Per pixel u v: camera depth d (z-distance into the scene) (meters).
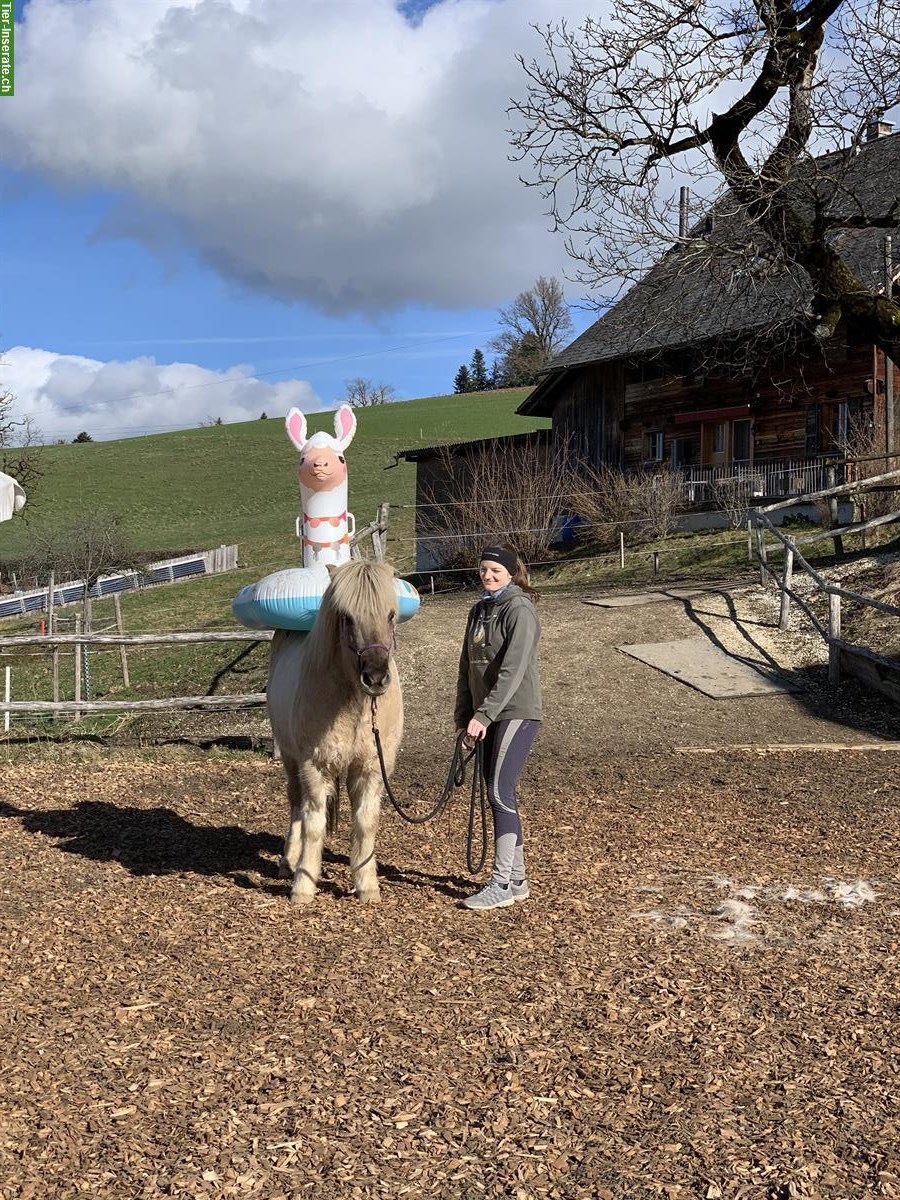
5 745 12.16
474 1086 3.72
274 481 56.81
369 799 5.83
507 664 5.58
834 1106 3.58
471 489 27.48
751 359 19.75
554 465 27.02
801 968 4.79
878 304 15.01
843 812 7.78
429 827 7.66
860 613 14.56
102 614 29.48
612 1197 3.09
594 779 9.25
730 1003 4.42
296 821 6.42
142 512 51.56
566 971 4.77
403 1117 3.51
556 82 15.44
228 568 37.59
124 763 10.70
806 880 6.12
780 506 16.81
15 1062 3.92
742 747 10.65
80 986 4.68
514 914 5.60
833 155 15.90
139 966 4.92
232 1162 3.25
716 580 18.38
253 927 5.45
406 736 11.68
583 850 6.85
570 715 12.20
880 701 12.31
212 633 12.41
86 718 13.87
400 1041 4.08
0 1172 3.19
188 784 9.44
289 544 40.53
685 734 11.44
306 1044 4.07
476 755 5.98
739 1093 3.68
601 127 15.42
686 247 15.66
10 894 6.09
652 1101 3.62
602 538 24.77
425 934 5.31
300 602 6.34
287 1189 3.12
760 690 12.80
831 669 12.98
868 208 23.84
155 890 6.14
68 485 57.19
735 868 6.38
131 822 7.94
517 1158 3.28
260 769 10.21
